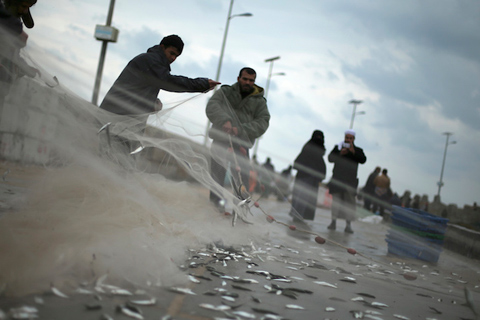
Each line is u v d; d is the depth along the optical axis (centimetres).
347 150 893
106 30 1511
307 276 348
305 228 743
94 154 400
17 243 231
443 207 2244
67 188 340
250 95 579
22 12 379
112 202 338
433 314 293
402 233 624
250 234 480
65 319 183
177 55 469
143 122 441
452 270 552
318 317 242
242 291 270
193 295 244
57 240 256
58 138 390
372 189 1495
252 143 573
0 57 347
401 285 383
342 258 481
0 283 203
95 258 245
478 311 319
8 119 395
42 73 371
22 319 174
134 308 204
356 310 263
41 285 214
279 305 253
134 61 440
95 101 409
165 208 401
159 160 475
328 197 1355
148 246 284
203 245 388
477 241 706
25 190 410
